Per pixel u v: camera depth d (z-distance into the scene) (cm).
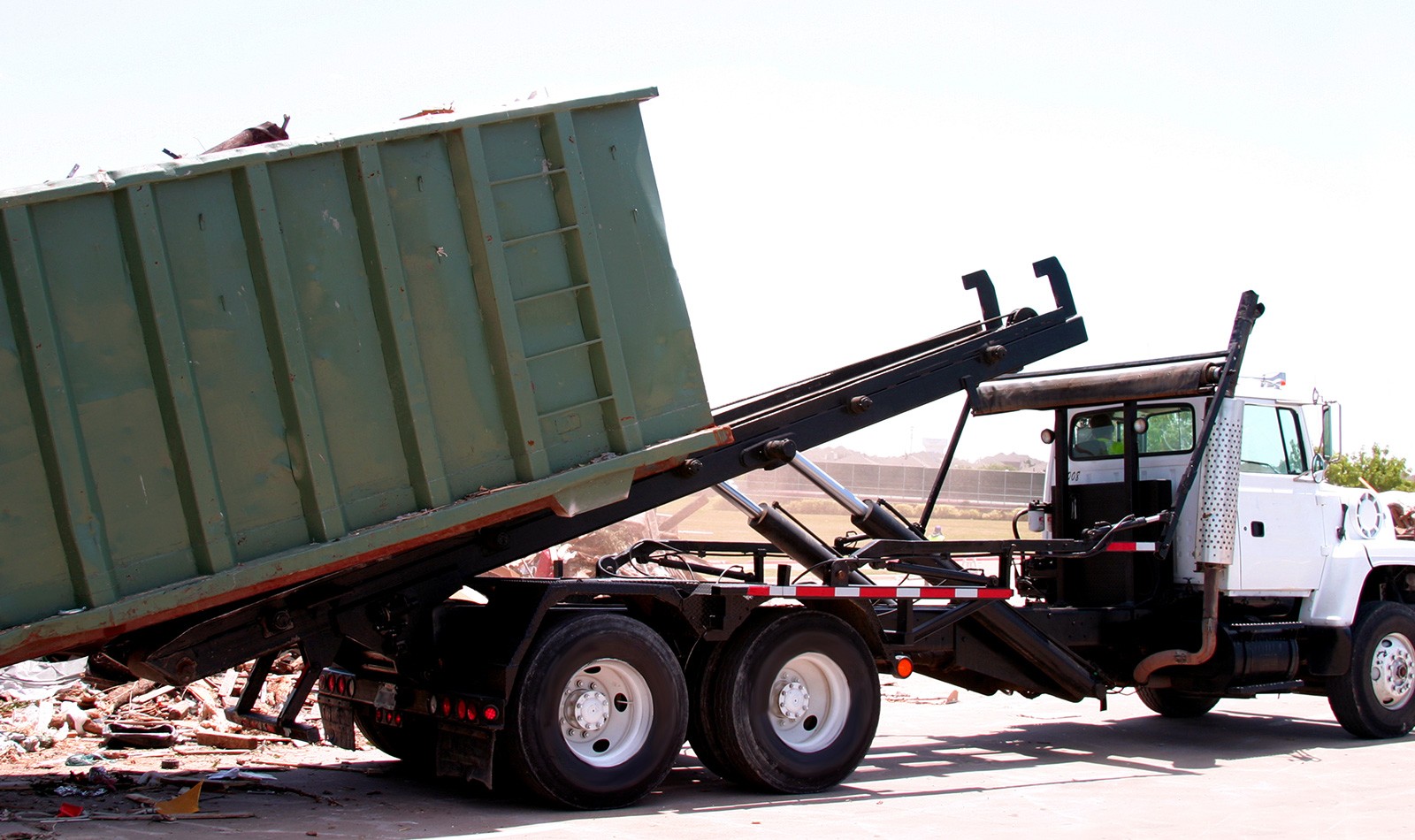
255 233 615
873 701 809
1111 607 987
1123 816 706
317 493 621
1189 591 1007
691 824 666
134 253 584
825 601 818
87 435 570
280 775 811
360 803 720
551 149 702
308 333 627
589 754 720
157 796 713
